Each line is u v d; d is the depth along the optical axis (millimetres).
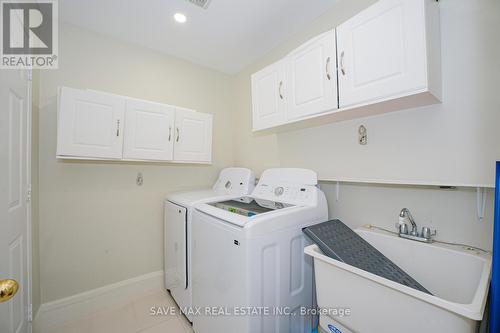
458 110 1020
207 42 1978
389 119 1259
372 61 1020
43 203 1547
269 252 1108
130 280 1917
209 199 1670
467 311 616
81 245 1697
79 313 1656
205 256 1325
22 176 1123
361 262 1039
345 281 935
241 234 1039
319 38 1252
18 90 1070
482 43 963
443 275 1004
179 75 2246
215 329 1223
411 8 901
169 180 2158
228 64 2406
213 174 2500
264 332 1076
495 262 677
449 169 1049
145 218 2008
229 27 1771
